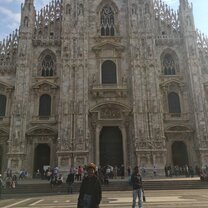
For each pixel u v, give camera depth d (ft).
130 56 168.04
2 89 164.66
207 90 165.89
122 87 164.55
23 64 163.53
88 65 168.35
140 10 177.17
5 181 120.06
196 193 88.58
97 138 156.56
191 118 160.76
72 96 159.02
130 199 74.38
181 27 177.37
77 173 129.08
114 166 156.25
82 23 173.68
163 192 95.55
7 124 157.79
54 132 156.46
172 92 167.12
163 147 151.43
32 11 175.73
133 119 157.28
